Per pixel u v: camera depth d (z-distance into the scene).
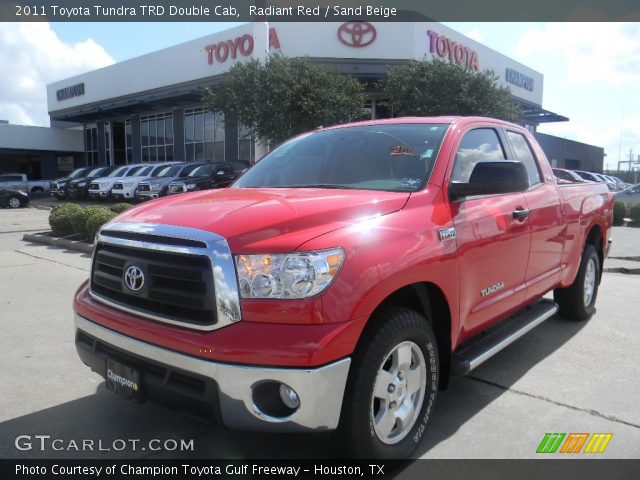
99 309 2.98
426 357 3.05
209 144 33.38
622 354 4.74
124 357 2.83
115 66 36.66
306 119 19.16
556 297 5.61
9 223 17.11
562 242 4.76
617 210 16.64
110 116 40.50
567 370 4.36
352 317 2.48
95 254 3.16
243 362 2.39
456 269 3.18
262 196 3.17
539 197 4.36
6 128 42.59
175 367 2.55
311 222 2.65
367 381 2.61
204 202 3.09
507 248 3.77
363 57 25.80
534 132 41.72
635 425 3.43
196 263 2.57
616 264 9.38
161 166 24.98
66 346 4.86
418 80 20.52
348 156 3.78
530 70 36.66
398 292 2.93
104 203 25.97
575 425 3.43
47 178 47.91
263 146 20.23
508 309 3.96
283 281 2.44
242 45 27.73
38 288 7.20
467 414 3.57
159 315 2.68
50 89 43.78
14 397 3.81
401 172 3.44
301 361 2.35
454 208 3.30
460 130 3.75
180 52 31.55
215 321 2.48
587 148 54.44
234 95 19.00
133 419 3.50
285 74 18.84
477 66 29.92
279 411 2.47
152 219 2.88
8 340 5.02
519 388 3.99
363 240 2.65
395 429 2.94
